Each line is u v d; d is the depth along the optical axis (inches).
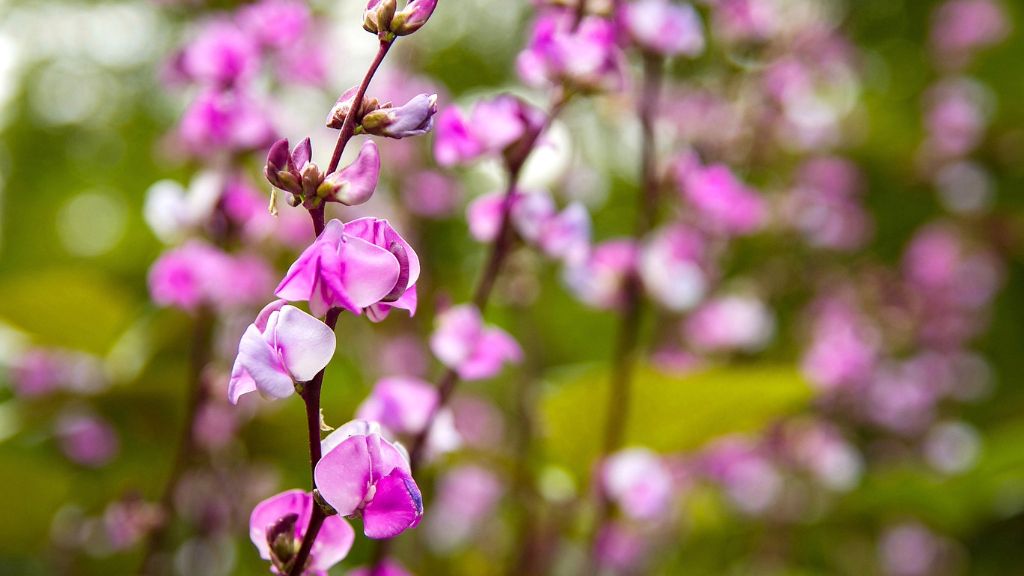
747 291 52.5
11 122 86.4
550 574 32.7
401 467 18.6
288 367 18.5
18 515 34.5
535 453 34.6
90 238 78.0
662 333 43.0
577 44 22.8
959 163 75.8
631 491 28.7
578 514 31.9
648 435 32.1
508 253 23.8
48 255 78.1
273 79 32.8
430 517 35.0
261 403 33.9
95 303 37.2
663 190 30.2
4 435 35.8
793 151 53.5
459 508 37.7
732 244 48.4
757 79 43.5
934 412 59.2
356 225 18.8
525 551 32.2
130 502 27.9
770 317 48.2
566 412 30.8
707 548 47.6
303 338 18.5
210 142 27.4
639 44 27.5
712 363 43.2
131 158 78.5
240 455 35.4
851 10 72.9
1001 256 74.5
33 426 36.6
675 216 39.7
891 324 60.5
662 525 38.8
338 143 18.7
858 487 48.3
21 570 37.5
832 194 60.9
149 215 29.2
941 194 76.6
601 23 23.4
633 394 30.5
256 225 29.9
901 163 81.7
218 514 34.7
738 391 30.2
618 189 60.6
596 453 31.6
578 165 43.1
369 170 18.6
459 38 72.1
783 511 46.5
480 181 45.7
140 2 73.6
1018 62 87.4
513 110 22.7
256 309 33.7
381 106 18.9
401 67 38.7
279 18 28.6
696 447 32.9
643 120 29.0
